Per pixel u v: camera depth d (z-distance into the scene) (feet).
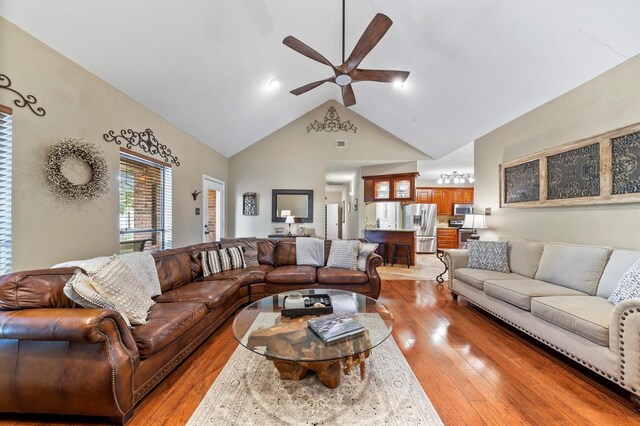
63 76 7.41
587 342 5.90
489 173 14.17
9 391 4.66
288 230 19.62
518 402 5.36
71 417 4.98
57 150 7.14
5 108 6.10
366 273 11.33
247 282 10.84
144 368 5.25
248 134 17.78
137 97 10.14
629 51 7.57
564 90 9.77
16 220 6.31
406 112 15.81
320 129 19.74
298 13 10.09
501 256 10.92
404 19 9.98
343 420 4.87
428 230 25.95
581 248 8.36
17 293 5.02
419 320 9.52
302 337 5.52
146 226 11.27
